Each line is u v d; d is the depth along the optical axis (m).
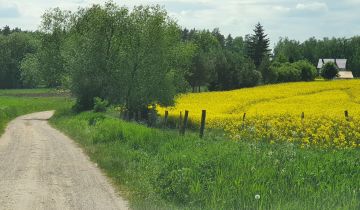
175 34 47.97
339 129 21.33
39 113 57.88
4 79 131.00
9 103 62.00
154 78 45.59
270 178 9.29
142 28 46.25
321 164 10.27
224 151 12.17
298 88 74.81
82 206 9.05
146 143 17.25
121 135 20.22
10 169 13.73
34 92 108.38
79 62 48.44
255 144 13.32
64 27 63.00
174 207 8.61
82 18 53.50
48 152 18.06
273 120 27.00
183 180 9.70
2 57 130.88
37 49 65.62
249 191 8.63
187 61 49.72
